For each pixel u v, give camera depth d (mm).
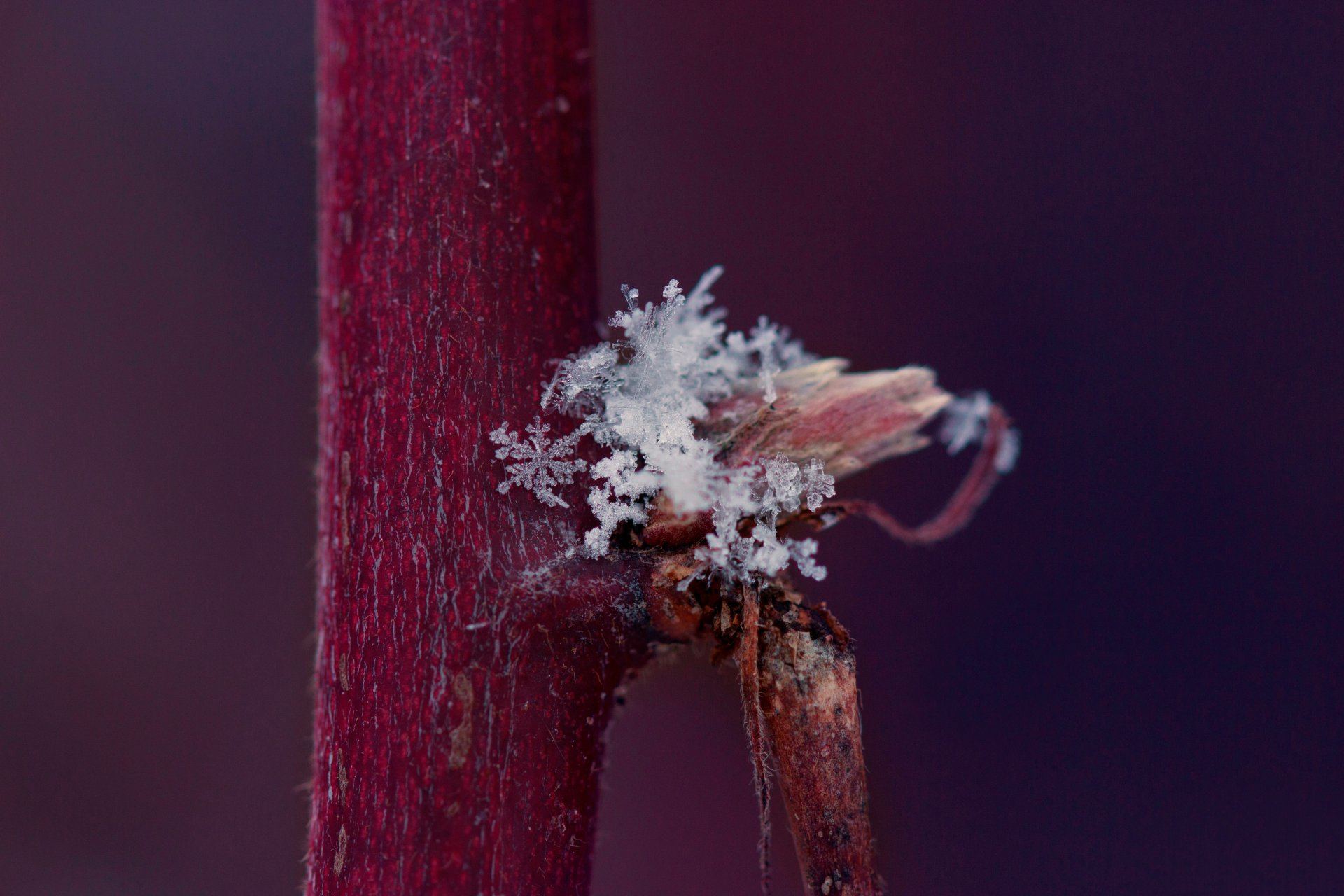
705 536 85
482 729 84
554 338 87
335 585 86
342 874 84
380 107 87
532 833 84
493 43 88
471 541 85
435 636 84
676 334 87
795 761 85
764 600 85
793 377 88
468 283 86
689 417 86
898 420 88
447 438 85
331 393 87
